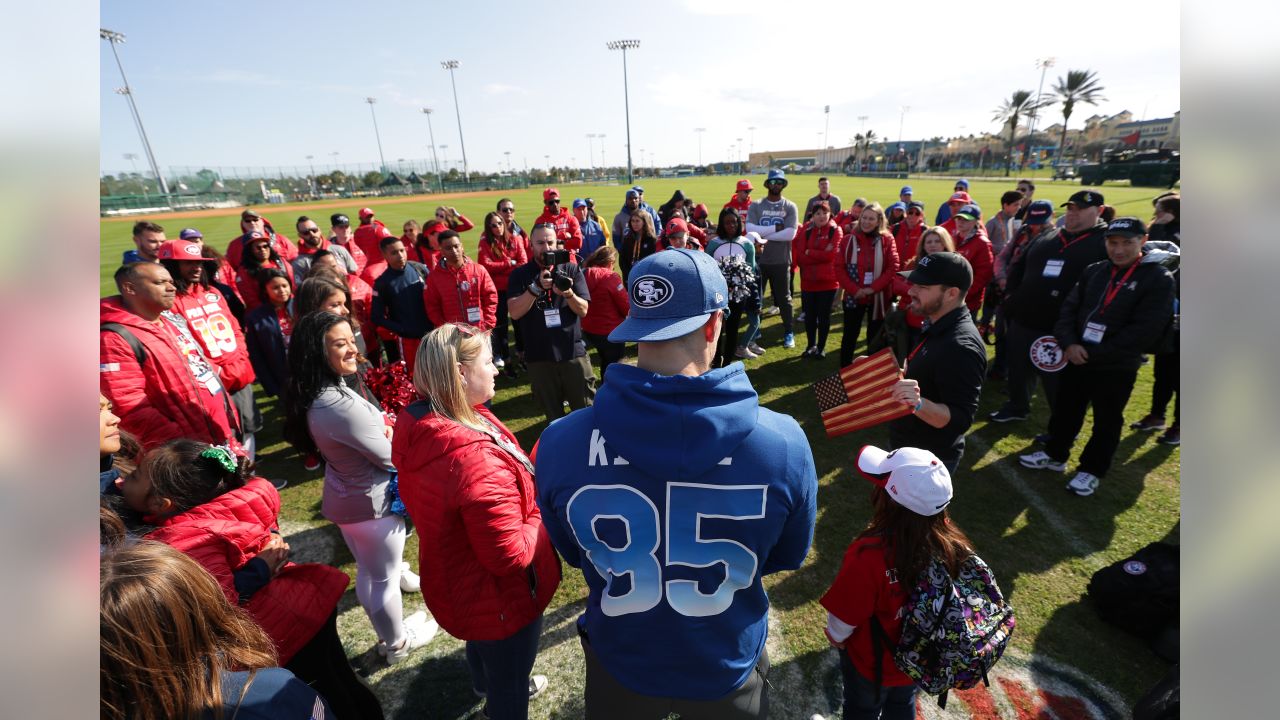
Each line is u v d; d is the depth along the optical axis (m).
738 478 1.10
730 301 5.64
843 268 5.49
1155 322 3.16
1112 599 2.62
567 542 1.31
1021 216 6.91
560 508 1.18
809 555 3.25
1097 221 4.05
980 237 5.48
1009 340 4.60
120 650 0.86
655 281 1.13
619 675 1.21
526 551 1.67
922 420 2.54
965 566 1.66
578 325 4.16
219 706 0.94
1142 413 4.79
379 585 2.43
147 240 4.54
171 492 1.55
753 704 1.25
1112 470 3.96
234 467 1.66
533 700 2.43
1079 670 2.46
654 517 1.12
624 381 1.11
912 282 2.56
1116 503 3.59
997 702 2.33
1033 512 3.53
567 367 4.17
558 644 2.71
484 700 2.41
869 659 1.77
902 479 1.60
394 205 38.44
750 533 1.13
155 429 2.54
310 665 1.74
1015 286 5.02
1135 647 2.56
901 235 6.17
